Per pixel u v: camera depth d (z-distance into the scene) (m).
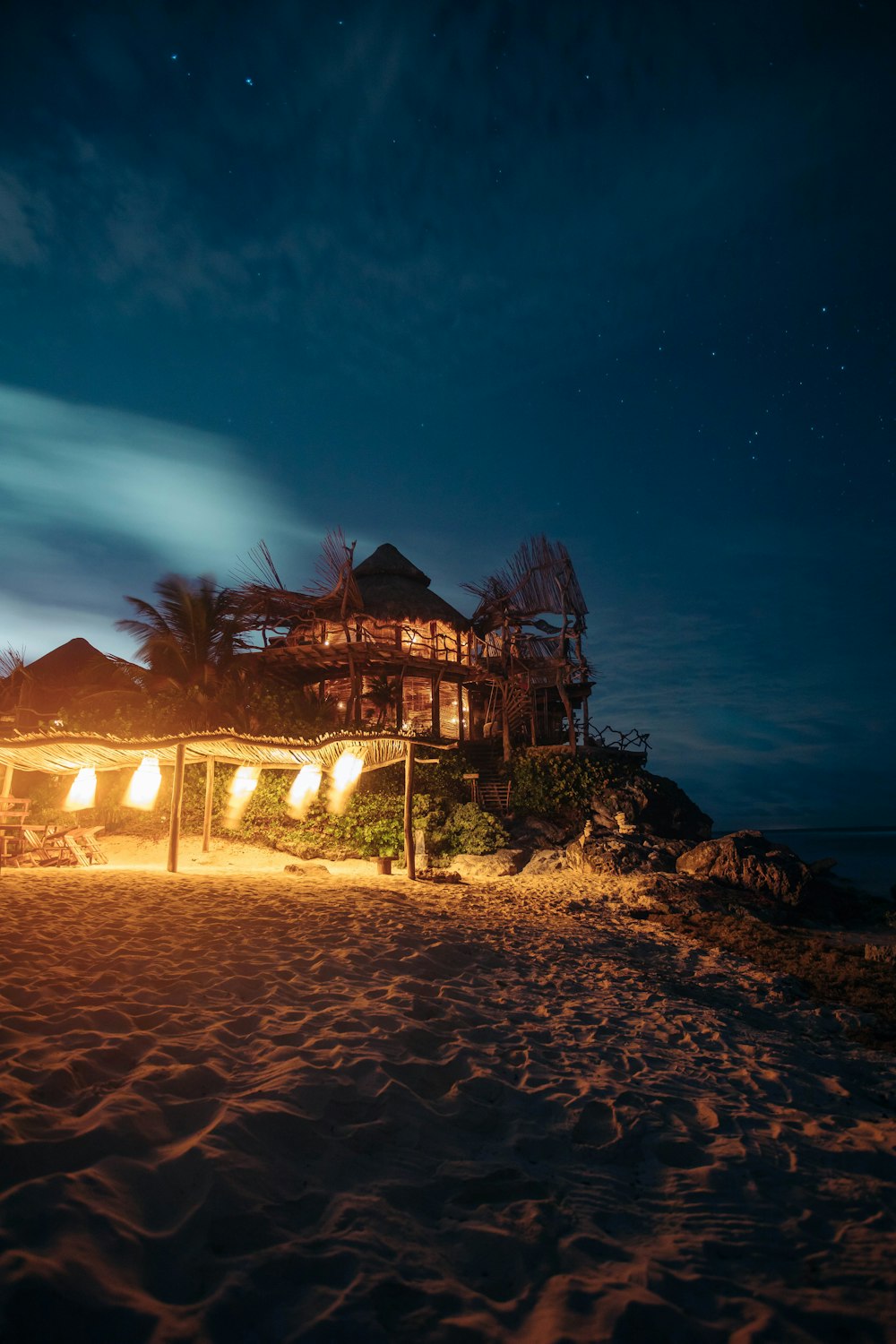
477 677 28.28
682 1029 6.52
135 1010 5.20
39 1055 4.13
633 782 23.25
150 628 23.61
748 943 11.16
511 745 27.97
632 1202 3.41
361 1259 2.66
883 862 37.66
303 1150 3.48
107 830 19.34
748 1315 2.57
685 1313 2.55
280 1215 2.94
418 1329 2.36
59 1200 2.65
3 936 7.11
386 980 6.67
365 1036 4.99
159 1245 2.61
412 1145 3.72
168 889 10.86
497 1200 3.32
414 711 29.06
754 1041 6.44
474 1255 2.86
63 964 6.27
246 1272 2.53
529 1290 2.66
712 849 17.34
